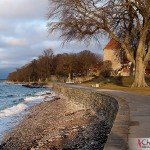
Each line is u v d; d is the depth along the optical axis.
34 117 33.34
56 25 41.78
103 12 40.09
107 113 23.11
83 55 136.00
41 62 171.38
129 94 29.72
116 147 7.84
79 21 40.88
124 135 9.24
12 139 21.80
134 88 41.28
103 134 18.12
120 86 56.12
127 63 85.94
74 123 24.53
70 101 48.31
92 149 14.69
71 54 137.88
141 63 43.41
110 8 39.94
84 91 37.31
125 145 8.09
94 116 27.34
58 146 17.00
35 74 190.88
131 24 43.84
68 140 18.09
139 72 43.53
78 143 16.69
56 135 20.05
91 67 134.12
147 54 43.22
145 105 19.42
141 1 40.41
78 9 40.62
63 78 151.12
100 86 58.50
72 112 33.22
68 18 41.31
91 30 41.97
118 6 40.62
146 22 41.56
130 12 41.81
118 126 10.68
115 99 20.89
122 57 71.69
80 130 20.64
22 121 31.17
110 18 41.06
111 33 43.12
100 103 26.67
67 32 42.22
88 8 40.38
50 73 167.88
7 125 28.88
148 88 41.03
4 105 52.84
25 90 123.88
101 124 22.38
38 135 22.09
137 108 17.72
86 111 31.50
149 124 12.20
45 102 54.34
